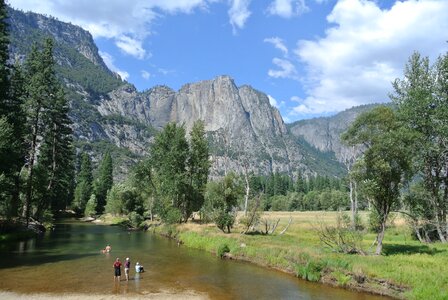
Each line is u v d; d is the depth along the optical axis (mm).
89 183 140875
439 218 46750
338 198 146250
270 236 51562
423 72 45031
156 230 74875
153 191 89625
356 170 36406
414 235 50375
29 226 61250
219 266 37531
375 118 35219
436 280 25188
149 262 39062
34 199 68312
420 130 43750
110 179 146625
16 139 52844
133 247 50531
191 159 75625
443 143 43188
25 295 25016
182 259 41281
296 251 36344
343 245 36750
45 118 67125
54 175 76125
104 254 43125
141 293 26688
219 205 55375
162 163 80188
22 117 58219
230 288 28922
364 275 28594
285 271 35094
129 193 110312
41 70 65812
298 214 111188
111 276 31656
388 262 30078
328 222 70375
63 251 44531
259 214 56469
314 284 30438
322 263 31750
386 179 34688
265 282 30984
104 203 138625
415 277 26094
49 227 74812
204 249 48656
